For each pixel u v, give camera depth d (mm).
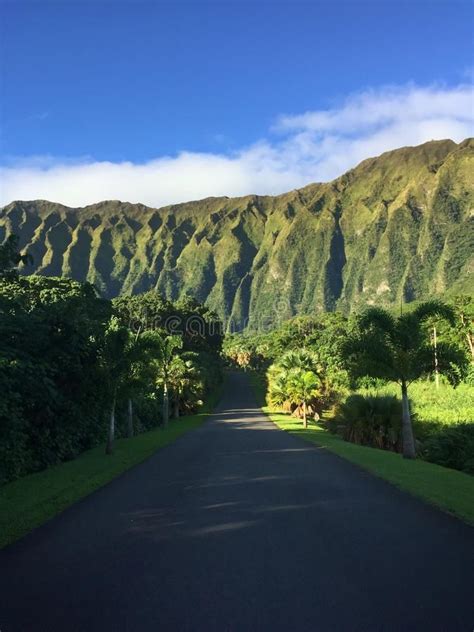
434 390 61031
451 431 25688
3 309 19297
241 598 5359
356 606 5129
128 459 20281
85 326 22688
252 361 173750
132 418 40562
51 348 20750
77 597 5473
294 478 14422
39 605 5273
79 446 24625
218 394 105688
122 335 24688
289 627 4672
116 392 24359
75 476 15242
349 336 24828
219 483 13602
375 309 24203
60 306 21938
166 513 9812
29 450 18656
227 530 8336
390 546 7285
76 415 22719
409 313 24250
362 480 14008
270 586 5703
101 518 9523
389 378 24078
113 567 6480
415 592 5496
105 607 5191
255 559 6711
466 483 13531
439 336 82375
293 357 64062
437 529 8297
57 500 11219
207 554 6980
